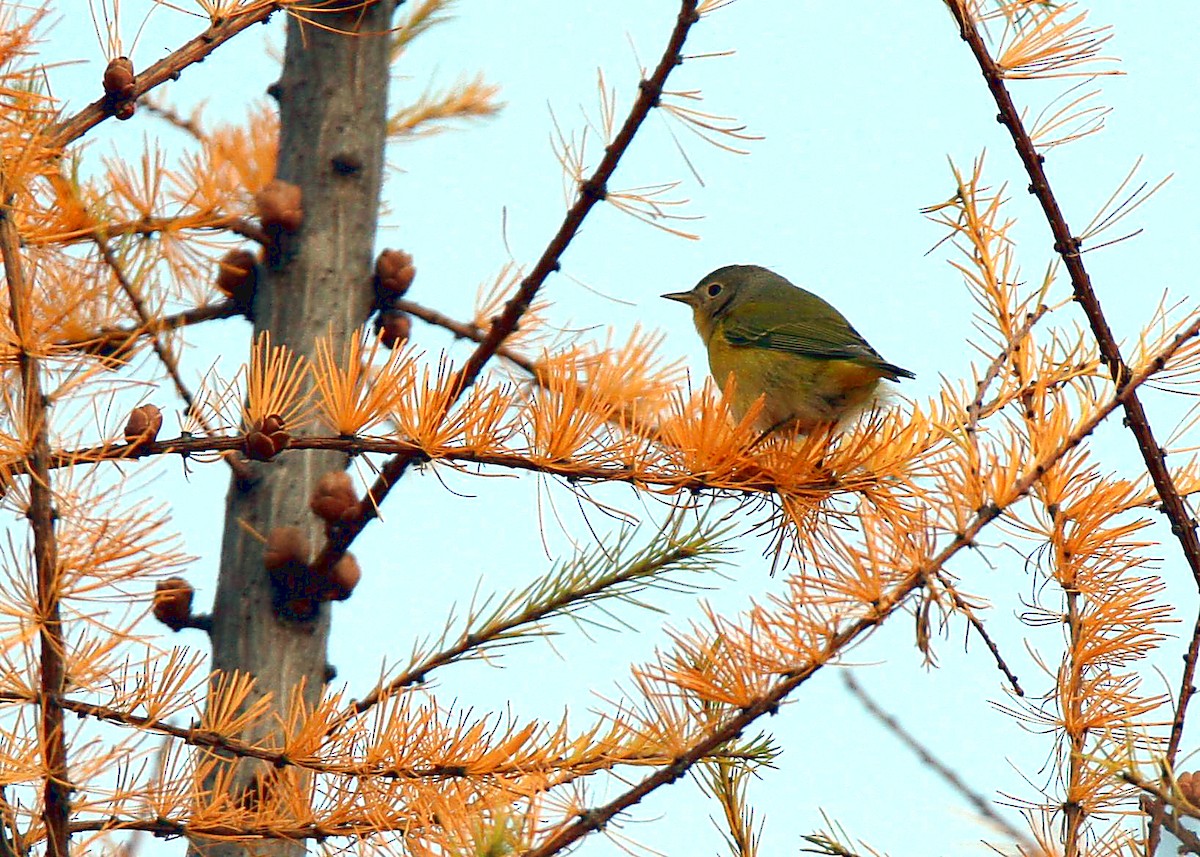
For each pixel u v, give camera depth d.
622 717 6.67
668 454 7.28
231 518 8.78
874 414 7.72
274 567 8.38
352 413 6.86
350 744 6.66
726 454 7.23
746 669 6.25
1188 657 5.77
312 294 9.13
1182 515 6.22
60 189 7.16
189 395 7.40
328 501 8.06
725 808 6.39
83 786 5.85
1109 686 6.39
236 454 8.77
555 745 6.62
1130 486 6.53
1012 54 6.58
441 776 6.57
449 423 6.90
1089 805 6.12
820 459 7.46
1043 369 6.88
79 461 6.30
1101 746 5.18
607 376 8.08
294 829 6.39
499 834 4.98
